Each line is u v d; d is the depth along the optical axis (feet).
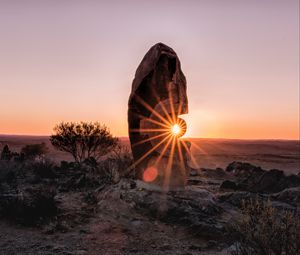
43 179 57.88
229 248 28.35
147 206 39.01
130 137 44.88
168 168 42.57
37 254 29.76
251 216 25.00
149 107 44.01
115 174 54.24
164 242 33.09
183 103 43.96
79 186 51.62
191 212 37.58
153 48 44.42
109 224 36.50
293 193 48.34
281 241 23.32
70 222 36.99
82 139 86.22
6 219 37.86
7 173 58.75
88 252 30.53
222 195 46.57
